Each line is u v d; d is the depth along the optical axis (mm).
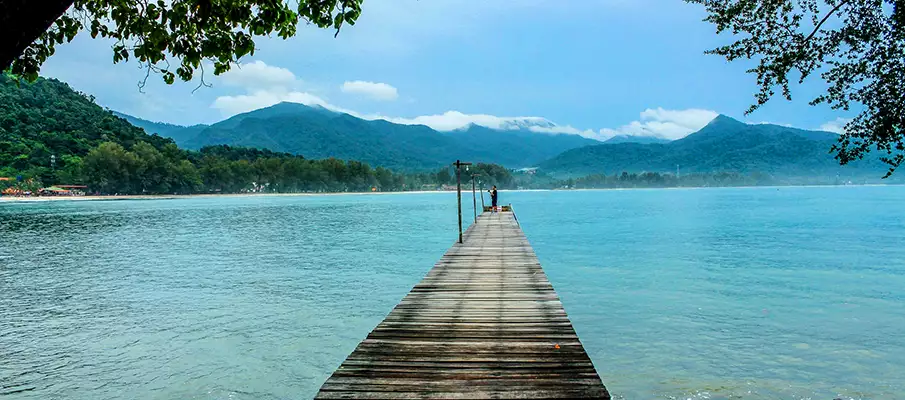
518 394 5473
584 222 62812
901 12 6266
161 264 29047
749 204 111812
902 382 11000
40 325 15938
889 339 14125
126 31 5137
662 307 18109
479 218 36188
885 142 6809
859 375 11438
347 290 21359
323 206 111938
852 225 55469
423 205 118500
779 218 67500
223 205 115312
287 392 10914
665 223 60312
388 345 7332
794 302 18859
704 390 10625
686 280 23656
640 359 12562
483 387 5680
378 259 31031
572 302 19000
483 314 9258
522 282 12516
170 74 5203
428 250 35469
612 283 22953
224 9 4930
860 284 22594
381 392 5547
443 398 5371
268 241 41625
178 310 17844
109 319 16609
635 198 168625
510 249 19078
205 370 12109
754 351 13133
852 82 6953
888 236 43719
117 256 32656
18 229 53062
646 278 24250
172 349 13578
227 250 35656
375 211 90625
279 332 15109
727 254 33062
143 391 10906
